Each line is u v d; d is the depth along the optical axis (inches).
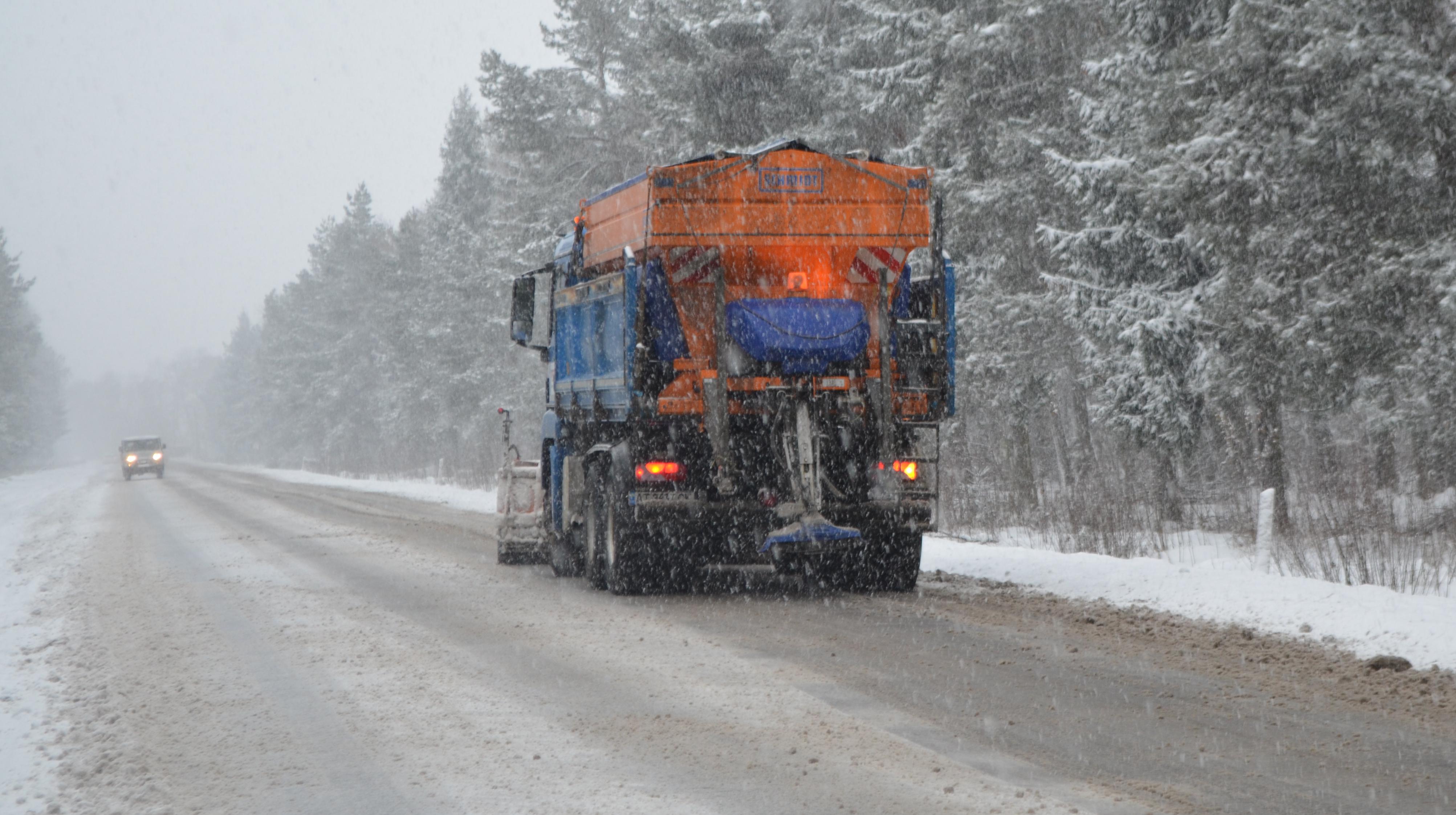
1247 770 229.8
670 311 479.5
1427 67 564.7
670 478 480.4
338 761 250.4
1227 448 966.4
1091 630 393.1
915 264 503.5
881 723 271.6
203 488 1913.1
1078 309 827.4
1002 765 235.3
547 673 337.7
